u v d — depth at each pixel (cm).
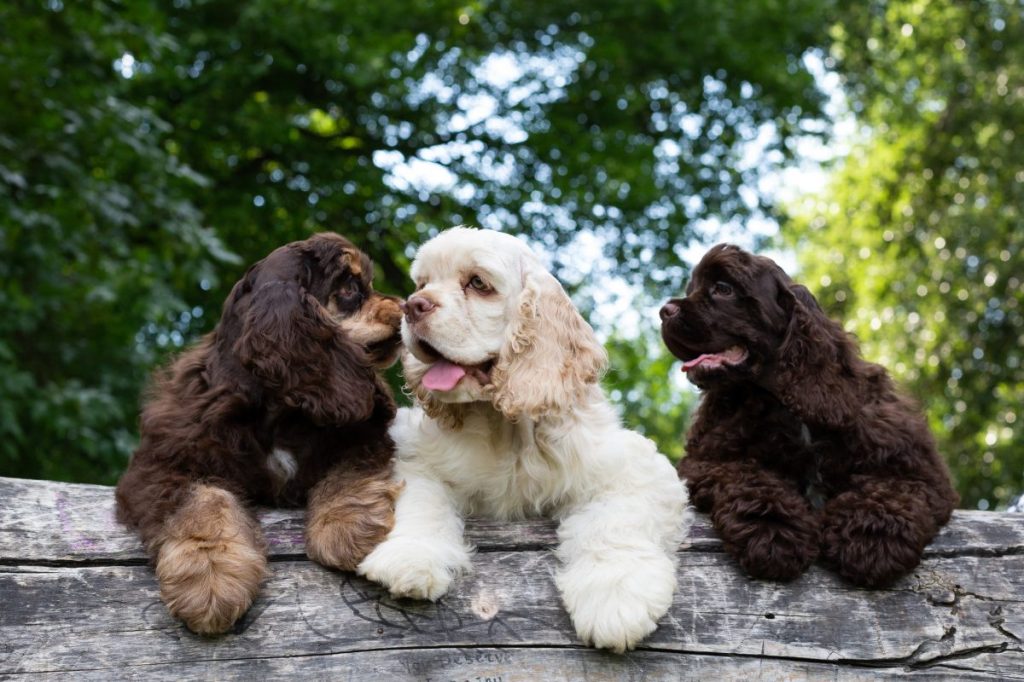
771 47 1457
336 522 403
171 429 420
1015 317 1555
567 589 403
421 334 429
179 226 934
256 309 422
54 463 975
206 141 1318
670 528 428
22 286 880
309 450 436
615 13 1440
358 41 1270
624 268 1534
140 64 1059
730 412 494
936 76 1741
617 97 1463
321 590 398
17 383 832
